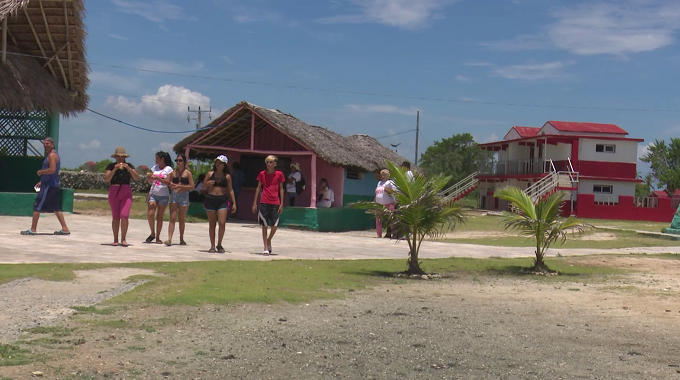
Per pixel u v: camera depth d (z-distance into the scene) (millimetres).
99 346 5258
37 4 17188
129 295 7289
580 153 44500
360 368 5078
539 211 12289
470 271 11961
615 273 12406
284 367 5004
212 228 12172
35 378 4375
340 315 7090
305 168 23125
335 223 21109
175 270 9281
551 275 11844
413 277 10758
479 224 29578
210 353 5270
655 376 5145
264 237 12516
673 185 56688
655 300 9047
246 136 22969
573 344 6195
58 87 18812
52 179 13195
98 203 24562
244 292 7879
